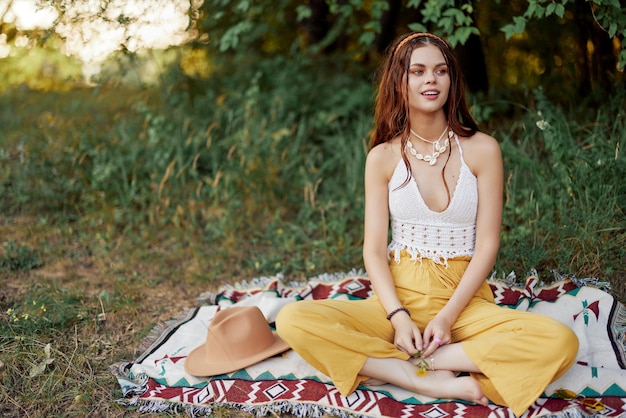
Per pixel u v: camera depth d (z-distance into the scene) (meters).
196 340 3.25
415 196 2.82
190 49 5.60
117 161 4.93
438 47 2.78
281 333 2.69
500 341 2.54
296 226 4.41
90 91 6.40
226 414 2.65
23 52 5.22
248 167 4.82
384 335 2.81
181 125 5.24
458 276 2.85
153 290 3.92
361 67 5.83
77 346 3.21
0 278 3.96
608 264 3.46
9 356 3.04
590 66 4.50
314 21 5.90
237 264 4.20
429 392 2.63
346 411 2.61
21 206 4.87
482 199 2.82
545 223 3.68
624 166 3.59
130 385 2.86
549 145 3.83
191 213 4.60
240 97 5.43
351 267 4.00
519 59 5.06
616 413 2.49
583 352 2.84
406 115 2.84
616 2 3.38
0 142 5.53
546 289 3.34
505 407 2.57
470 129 2.88
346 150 4.90
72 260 4.26
